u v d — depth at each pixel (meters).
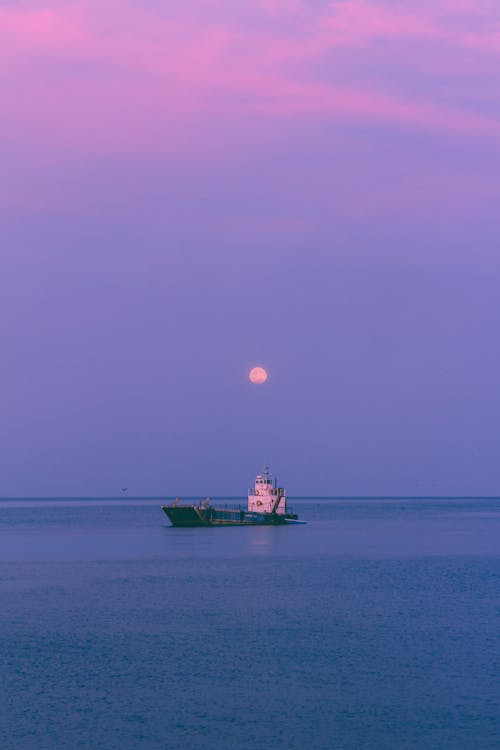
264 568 116.81
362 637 65.75
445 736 43.16
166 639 64.88
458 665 56.56
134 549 152.88
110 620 73.12
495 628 69.50
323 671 55.12
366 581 101.31
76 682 52.69
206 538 184.75
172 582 99.81
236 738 42.97
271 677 53.69
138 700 49.03
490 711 46.94
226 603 82.69
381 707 47.66
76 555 140.50
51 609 79.00
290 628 69.44
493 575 108.44
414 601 84.31
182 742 42.47
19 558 135.25
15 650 61.22
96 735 43.44
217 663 57.28
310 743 42.28
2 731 44.03
